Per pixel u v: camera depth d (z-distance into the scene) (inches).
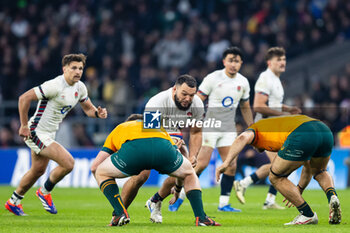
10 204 1011.9
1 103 2204.7
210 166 1948.8
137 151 753.6
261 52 2564.0
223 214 1080.8
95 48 2596.0
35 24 2935.5
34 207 1198.9
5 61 2652.6
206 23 2851.9
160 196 898.1
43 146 992.9
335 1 2903.5
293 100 2333.9
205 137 1165.7
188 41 2687.0
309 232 732.7
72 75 993.5
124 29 2773.1
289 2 2866.6
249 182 1241.4
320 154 840.3
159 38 2829.7
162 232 717.9
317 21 2849.4
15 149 2023.9
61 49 2645.2
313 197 1573.6
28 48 2805.1
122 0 2908.5
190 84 830.5
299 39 2778.1
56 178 1011.3
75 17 2876.5
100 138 2096.5
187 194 788.6
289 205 895.7
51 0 2984.7
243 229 757.9
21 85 2539.4
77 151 2003.0
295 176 1748.3
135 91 2380.7
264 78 1210.6
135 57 2753.4
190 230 737.0
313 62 2765.7
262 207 1254.3
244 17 2842.0
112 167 764.6
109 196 764.6
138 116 826.2
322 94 2313.0
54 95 992.2
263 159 1673.2
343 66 2778.1
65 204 1300.4
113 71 2431.1
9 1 3024.1
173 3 2935.5
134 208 1199.6
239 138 825.5
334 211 825.5
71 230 752.3
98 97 2297.0
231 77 1176.8
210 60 2628.0
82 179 1982.0
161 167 767.1
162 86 2427.4
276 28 2765.7
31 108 2124.8
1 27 2871.6
